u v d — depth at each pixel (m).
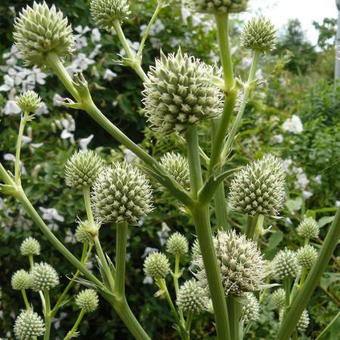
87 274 0.16
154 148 0.40
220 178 0.12
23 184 0.40
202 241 0.13
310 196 0.46
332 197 0.46
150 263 0.20
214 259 0.13
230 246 0.15
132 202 0.15
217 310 0.14
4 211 0.40
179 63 0.13
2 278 0.43
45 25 0.13
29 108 0.18
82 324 0.41
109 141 0.49
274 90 0.65
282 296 0.23
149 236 0.42
